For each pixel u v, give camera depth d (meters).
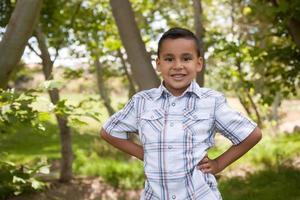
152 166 2.79
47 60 8.08
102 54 10.98
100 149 12.02
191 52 2.83
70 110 4.23
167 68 2.84
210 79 12.88
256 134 2.85
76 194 8.13
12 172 6.12
